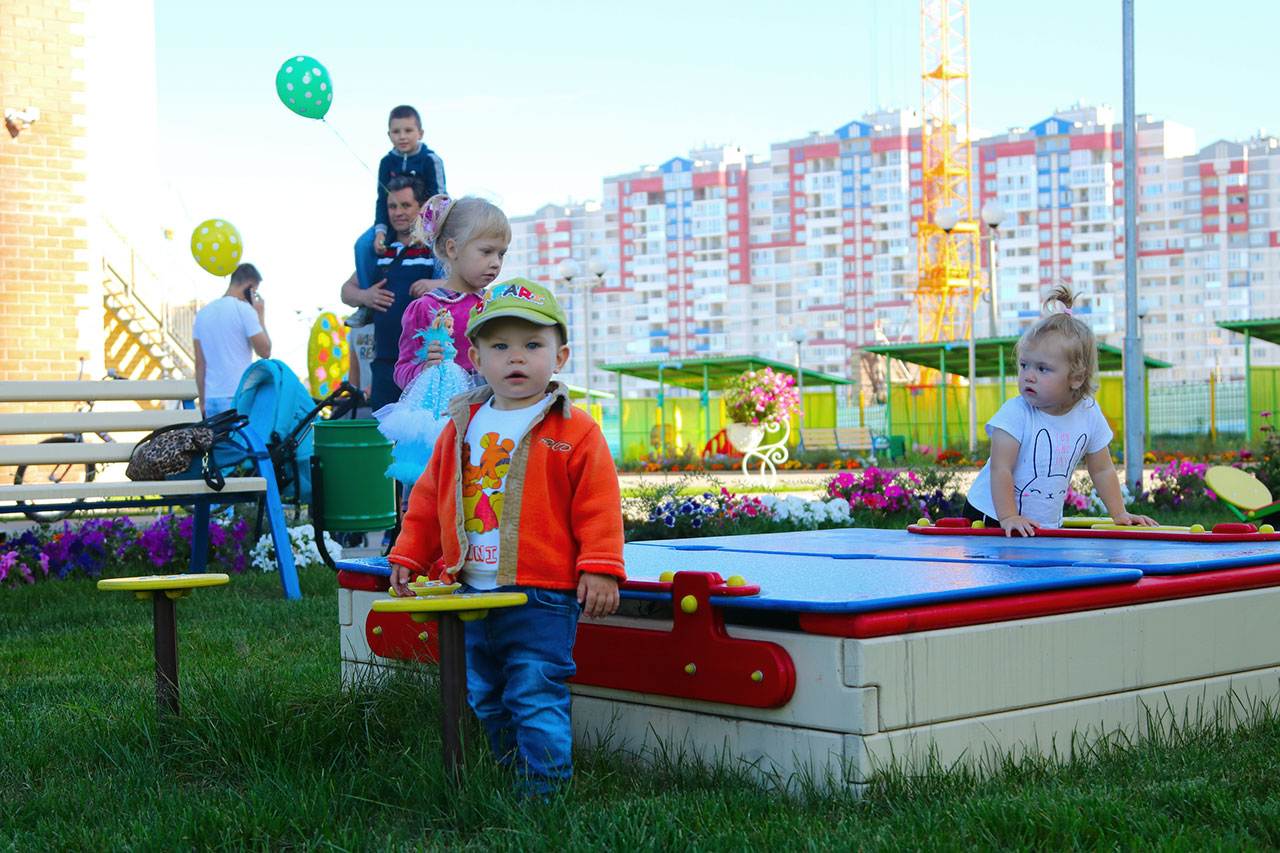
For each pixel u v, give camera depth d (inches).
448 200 199.6
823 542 181.9
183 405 361.7
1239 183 4057.6
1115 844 91.7
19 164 583.2
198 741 126.4
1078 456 182.9
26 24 585.0
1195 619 130.5
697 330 4490.7
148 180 887.7
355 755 123.8
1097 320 4131.4
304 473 285.7
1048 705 117.8
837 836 94.1
